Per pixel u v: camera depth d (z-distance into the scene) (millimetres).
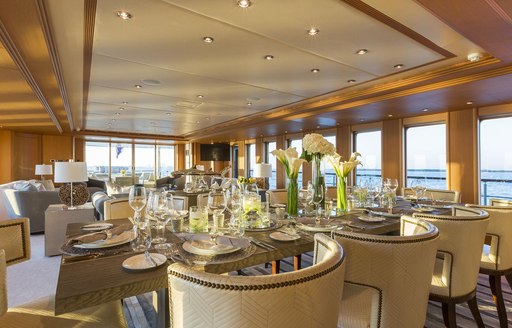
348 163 2326
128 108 6469
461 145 5520
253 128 8594
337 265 740
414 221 1497
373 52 3246
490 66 3357
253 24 2611
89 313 1220
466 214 2049
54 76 3629
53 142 9992
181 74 4039
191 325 664
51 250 3570
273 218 2033
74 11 2350
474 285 1688
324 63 3604
